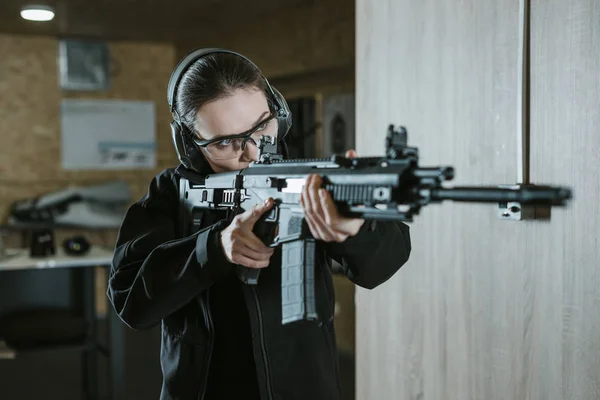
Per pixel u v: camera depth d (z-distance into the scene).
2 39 6.67
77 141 7.01
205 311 1.23
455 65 1.93
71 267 3.90
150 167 7.34
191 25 6.35
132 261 1.31
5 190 6.72
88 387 4.07
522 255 1.75
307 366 1.23
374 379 2.31
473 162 1.88
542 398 1.71
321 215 1.00
